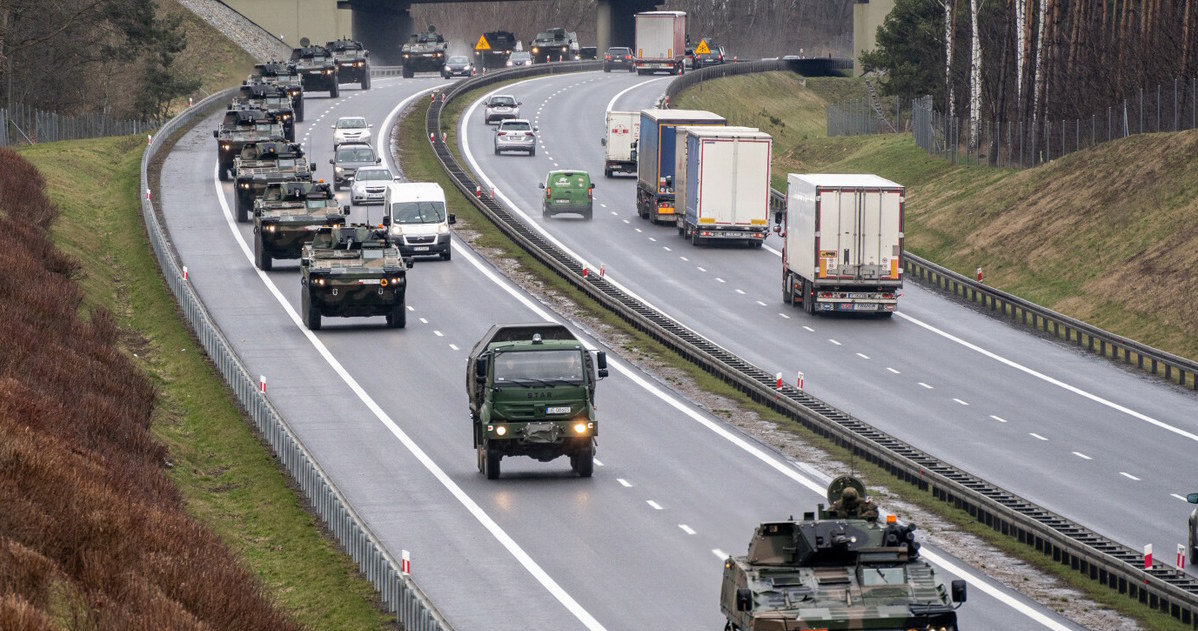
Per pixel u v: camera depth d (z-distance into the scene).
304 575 109.19
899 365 191.25
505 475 137.00
